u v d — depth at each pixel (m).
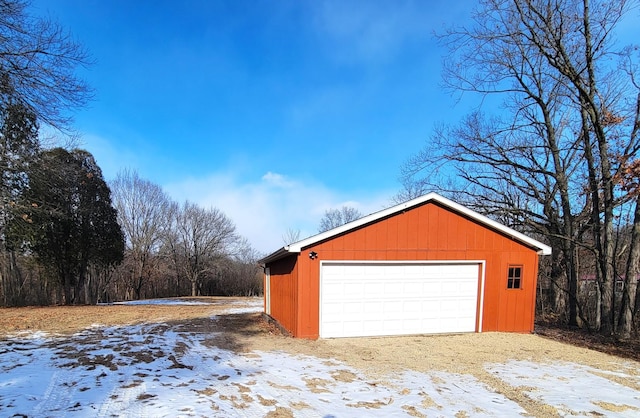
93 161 21.66
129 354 7.05
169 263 37.34
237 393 4.95
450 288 9.85
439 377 6.00
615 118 10.66
